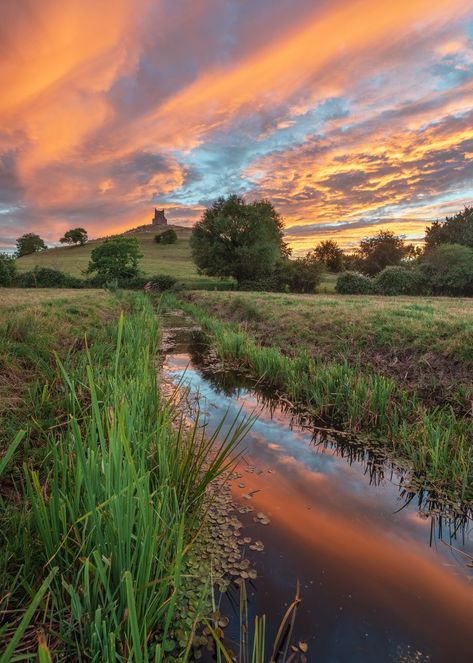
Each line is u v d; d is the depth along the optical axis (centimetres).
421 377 769
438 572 334
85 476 243
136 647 179
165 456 337
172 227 17612
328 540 371
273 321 1392
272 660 248
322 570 331
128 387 407
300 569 331
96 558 217
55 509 259
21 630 161
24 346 677
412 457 513
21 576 257
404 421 578
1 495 334
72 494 283
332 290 3594
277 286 3744
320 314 1304
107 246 4906
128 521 232
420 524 401
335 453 560
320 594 305
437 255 2994
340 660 251
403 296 2692
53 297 1869
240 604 279
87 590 225
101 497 265
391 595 306
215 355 1196
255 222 3981
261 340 1262
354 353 958
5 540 283
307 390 759
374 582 320
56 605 239
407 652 258
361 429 629
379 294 3012
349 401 671
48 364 661
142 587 228
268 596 302
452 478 465
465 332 843
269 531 381
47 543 256
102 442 257
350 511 421
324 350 1021
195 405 740
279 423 667
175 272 5731
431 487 466
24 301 1491
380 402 638
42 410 487
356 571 332
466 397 657
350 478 491
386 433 605
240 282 3859
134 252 5012
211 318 1802
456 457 481
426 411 635
